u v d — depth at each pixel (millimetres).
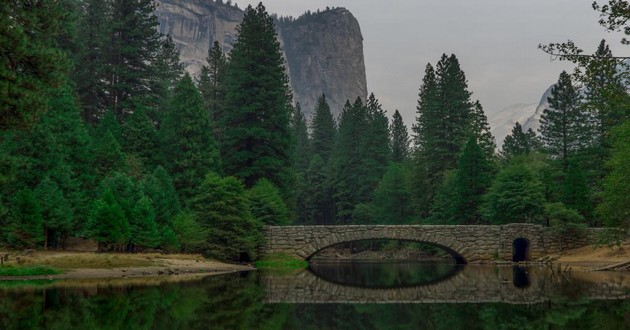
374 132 92812
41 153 43750
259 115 63000
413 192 80188
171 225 47562
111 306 20469
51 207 41531
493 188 58969
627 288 28828
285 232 50844
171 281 31609
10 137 42812
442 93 77438
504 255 51375
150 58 72688
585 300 23562
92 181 48844
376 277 39438
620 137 42812
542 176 63938
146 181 48469
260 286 30484
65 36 59594
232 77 64000
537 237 52031
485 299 24656
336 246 89000
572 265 46719
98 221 40344
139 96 66875
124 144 57250
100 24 70125
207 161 57094
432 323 17828
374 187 90750
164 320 17625
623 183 41250
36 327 15938
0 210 35188
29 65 23344
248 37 63000
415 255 75688
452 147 76812
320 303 23422
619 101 17359
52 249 43406
